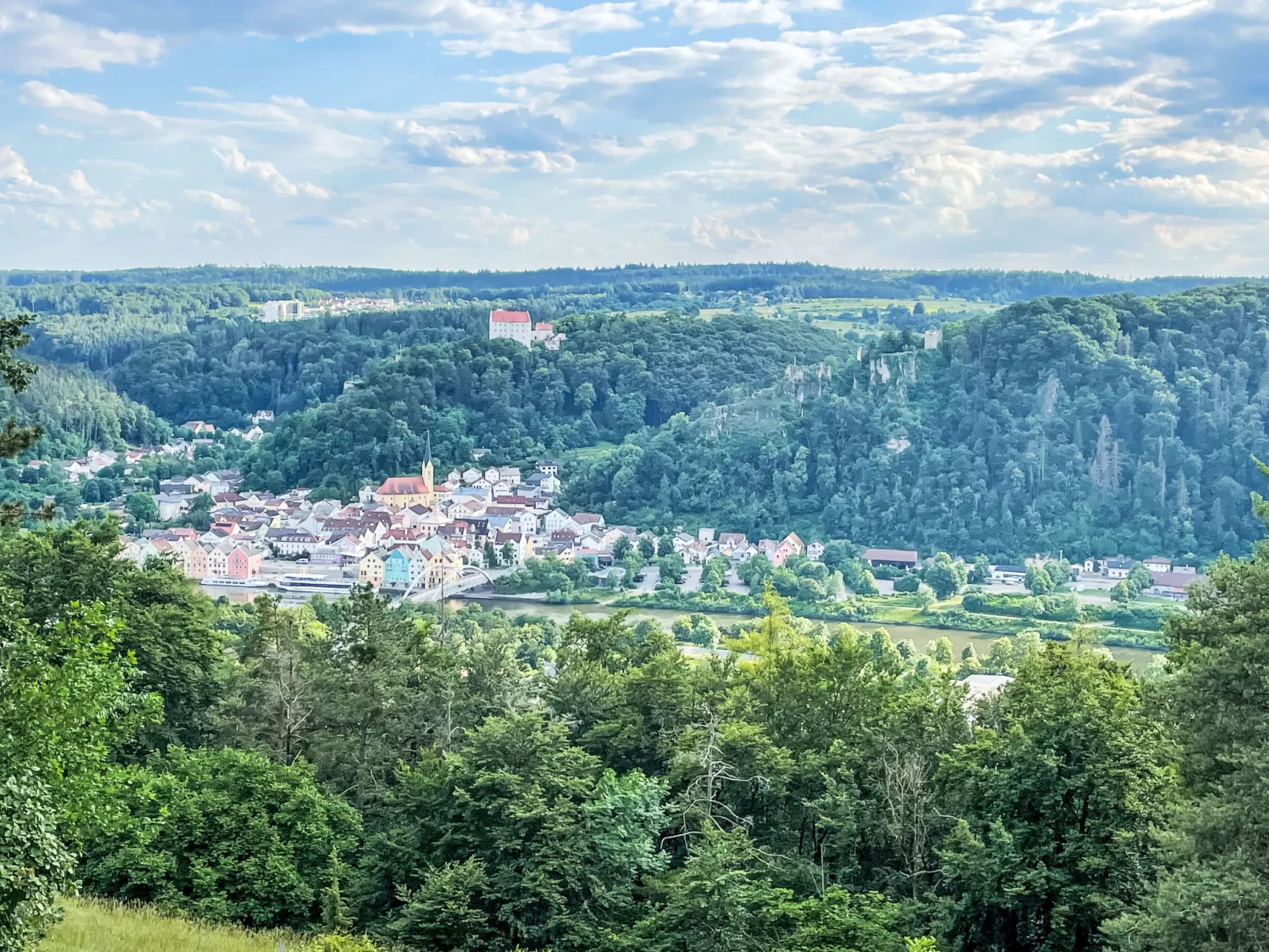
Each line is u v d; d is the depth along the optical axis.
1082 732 64.19
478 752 72.56
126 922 55.72
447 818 70.81
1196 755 52.78
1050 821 64.38
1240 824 47.88
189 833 65.12
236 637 137.62
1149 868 60.59
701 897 60.75
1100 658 89.31
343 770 88.00
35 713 40.50
